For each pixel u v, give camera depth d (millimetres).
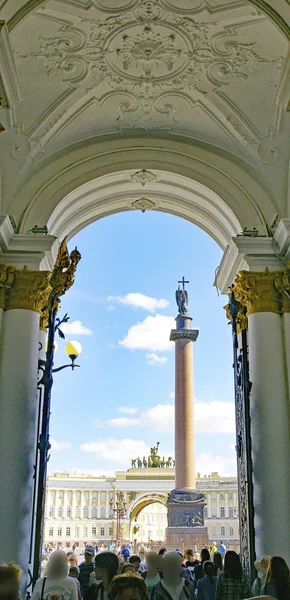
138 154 13758
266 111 12633
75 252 13797
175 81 12484
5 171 13047
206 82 12438
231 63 11906
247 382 12211
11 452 11469
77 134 13500
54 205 13219
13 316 12227
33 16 10672
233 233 14078
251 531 11570
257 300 12531
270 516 11305
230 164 13648
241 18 10820
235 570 7980
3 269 12289
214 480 79188
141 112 13289
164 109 13195
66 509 81438
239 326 13656
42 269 12773
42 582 6801
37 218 13055
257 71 12008
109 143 13789
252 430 12016
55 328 13078
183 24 11125
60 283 13477
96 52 11719
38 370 12445
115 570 6020
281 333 12414
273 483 11477
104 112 13188
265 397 11969
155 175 14008
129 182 14344
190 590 6176
